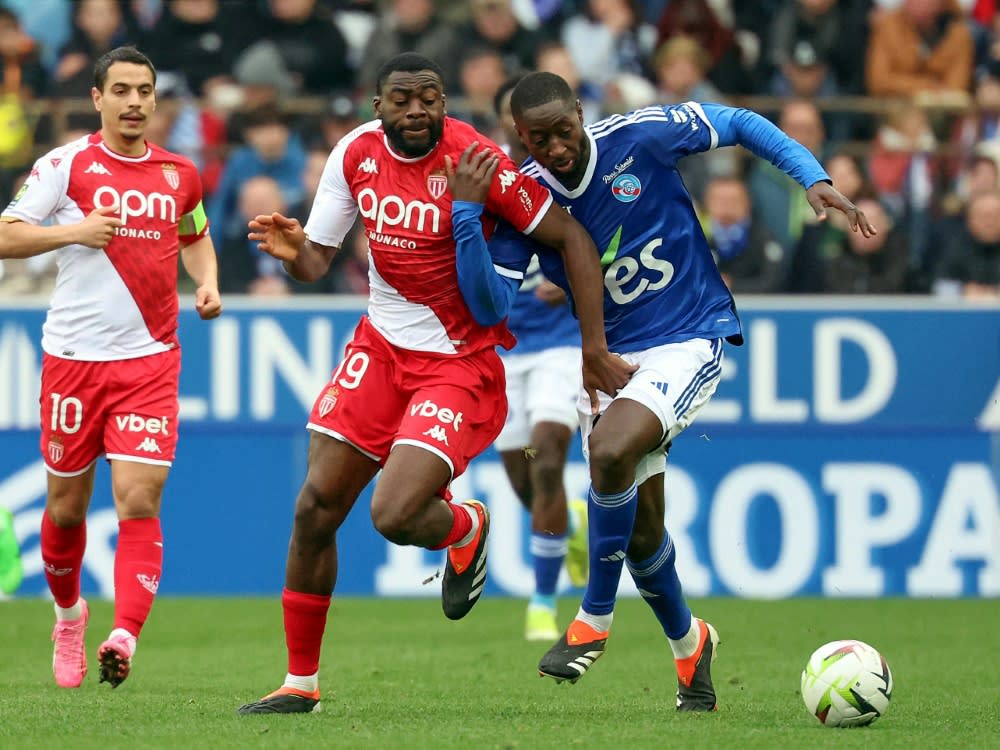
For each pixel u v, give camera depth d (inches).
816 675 705.0
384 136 733.3
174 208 885.8
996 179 1596.9
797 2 1839.3
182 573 1481.3
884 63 1811.0
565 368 1163.9
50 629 1252.5
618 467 716.0
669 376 739.4
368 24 1893.5
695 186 1581.0
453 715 756.6
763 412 1492.4
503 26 1776.6
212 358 1475.1
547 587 1192.2
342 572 1501.0
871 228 725.3
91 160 871.1
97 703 806.5
